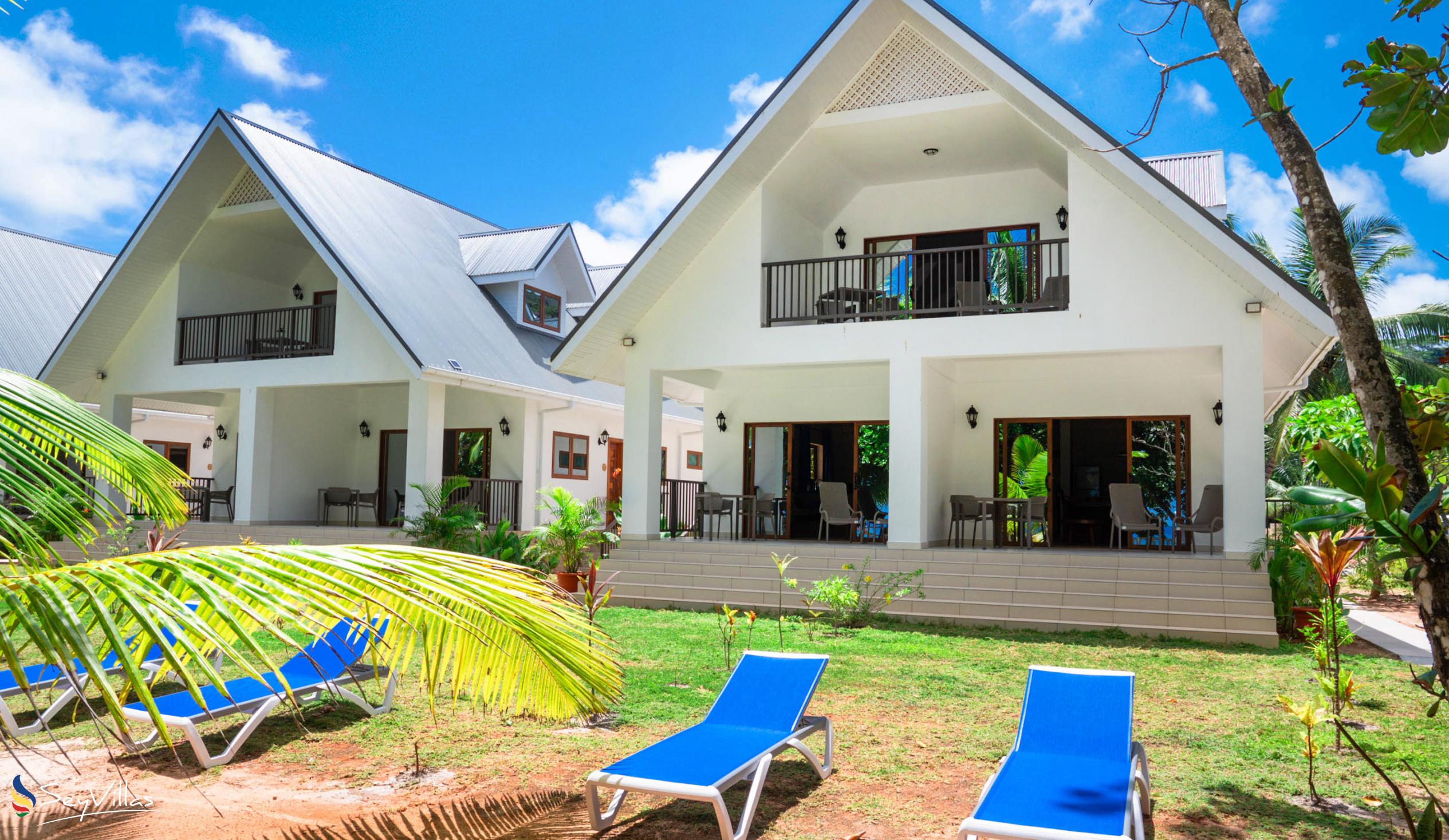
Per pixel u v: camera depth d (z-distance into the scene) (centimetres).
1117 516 1506
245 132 1869
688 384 1941
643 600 1392
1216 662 980
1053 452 1700
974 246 1415
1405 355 2886
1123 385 1652
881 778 593
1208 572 1212
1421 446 412
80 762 629
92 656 191
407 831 506
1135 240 1320
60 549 1427
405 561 280
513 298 2253
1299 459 2467
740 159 1423
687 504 2191
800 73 1371
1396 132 425
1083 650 1039
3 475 248
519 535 1612
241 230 2027
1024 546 1554
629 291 1497
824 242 1792
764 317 1535
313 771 609
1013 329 1380
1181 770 605
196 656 198
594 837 496
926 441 1455
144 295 2005
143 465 328
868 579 1216
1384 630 1260
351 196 2114
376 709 746
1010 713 755
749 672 631
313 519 2161
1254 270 1172
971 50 1286
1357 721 730
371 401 2291
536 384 2041
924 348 1427
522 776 599
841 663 952
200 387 1967
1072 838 394
